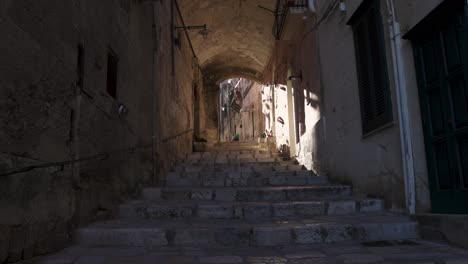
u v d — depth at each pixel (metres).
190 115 11.33
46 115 2.92
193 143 11.74
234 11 10.48
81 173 3.57
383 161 4.62
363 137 5.12
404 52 4.05
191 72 11.67
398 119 4.14
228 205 4.61
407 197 3.98
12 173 2.40
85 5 3.68
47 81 2.93
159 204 4.72
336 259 2.88
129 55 5.27
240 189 5.50
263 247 3.45
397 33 4.11
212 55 13.34
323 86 6.82
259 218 4.43
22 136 2.59
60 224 3.18
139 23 5.86
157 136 6.66
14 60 2.52
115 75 4.69
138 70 5.77
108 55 4.44
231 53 13.55
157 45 6.76
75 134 3.42
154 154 6.44
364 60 5.03
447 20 3.37
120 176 4.78
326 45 6.61
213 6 10.13
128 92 5.20
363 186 5.26
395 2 4.17
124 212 4.54
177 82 8.98
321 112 6.97
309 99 7.86
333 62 6.27
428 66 3.70
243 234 3.57
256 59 13.66
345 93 5.79
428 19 3.53
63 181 3.21
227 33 11.81
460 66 3.21
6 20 2.43
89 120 3.75
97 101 3.96
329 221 3.99
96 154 3.95
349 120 5.66
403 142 3.99
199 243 3.55
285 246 3.48
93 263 2.74
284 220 4.20
